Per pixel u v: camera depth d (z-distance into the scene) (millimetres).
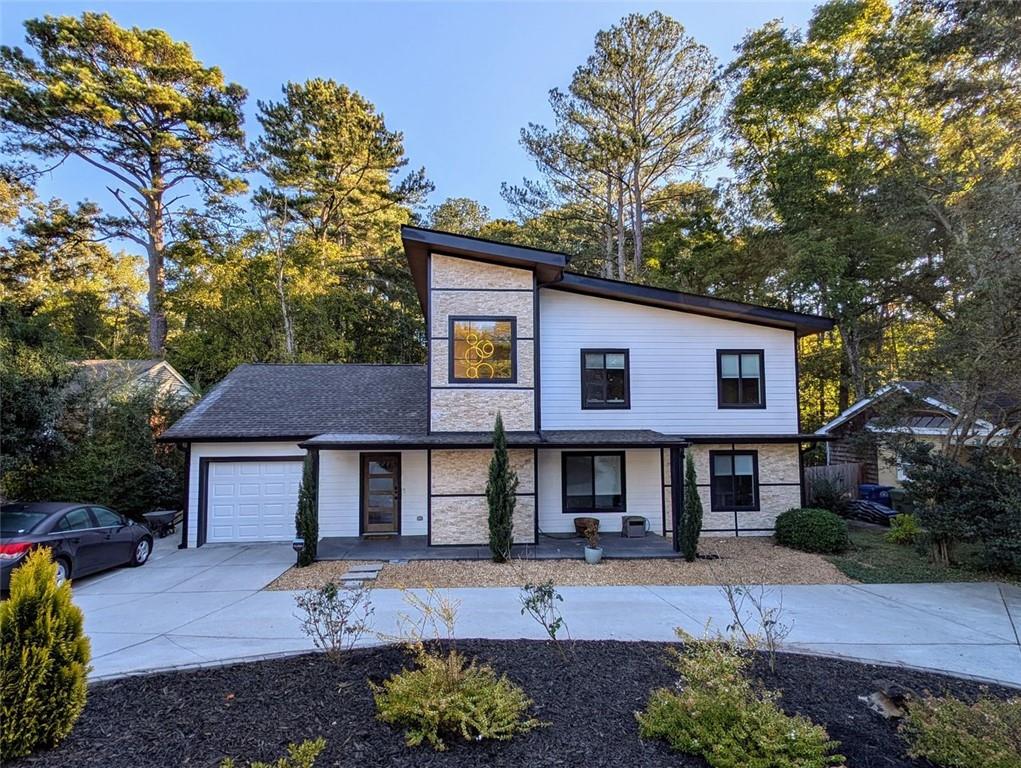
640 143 22641
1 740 3584
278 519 12914
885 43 19500
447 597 7941
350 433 12148
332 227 29828
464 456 11836
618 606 7586
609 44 22359
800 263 20016
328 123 27562
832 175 20828
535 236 28469
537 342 12391
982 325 9297
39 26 21469
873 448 14836
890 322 22359
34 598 3867
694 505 10492
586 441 11336
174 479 15844
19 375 11336
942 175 16672
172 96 23219
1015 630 6652
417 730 3902
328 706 4375
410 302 30297
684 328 13570
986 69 15062
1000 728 3740
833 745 3619
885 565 10023
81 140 23172
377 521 12969
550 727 4070
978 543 9984
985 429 10516
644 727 3961
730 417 13438
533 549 11188
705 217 26266
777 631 6430
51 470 13094
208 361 24375
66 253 26547
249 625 6703
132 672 5160
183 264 25953
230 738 3898
